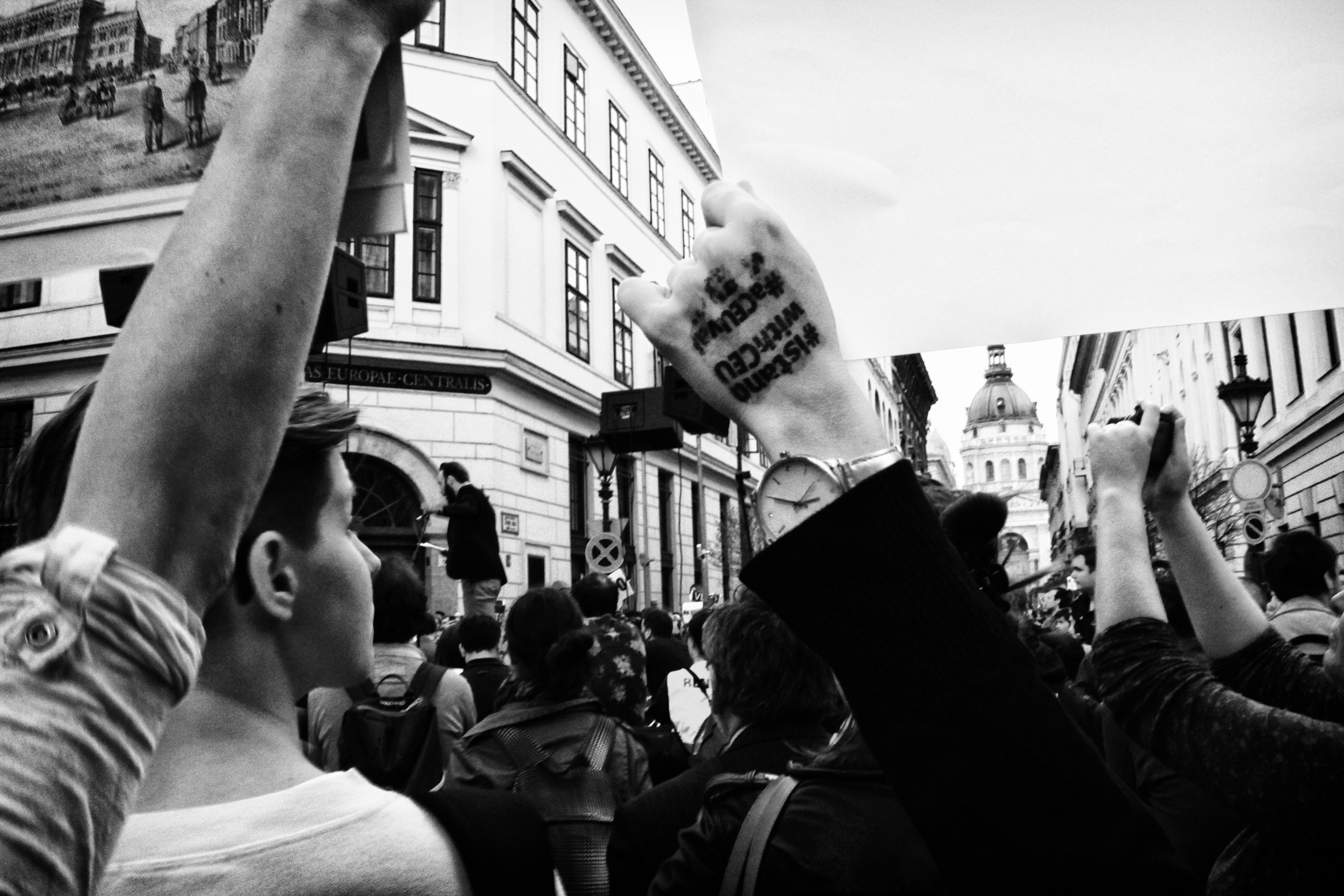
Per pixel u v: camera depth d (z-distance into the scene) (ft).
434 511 21.75
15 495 2.81
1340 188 3.29
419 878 2.90
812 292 2.44
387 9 1.90
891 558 2.32
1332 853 3.91
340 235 3.01
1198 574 4.97
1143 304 3.35
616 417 32.76
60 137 4.01
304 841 2.81
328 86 1.82
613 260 69.21
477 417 50.19
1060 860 2.23
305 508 3.21
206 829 2.76
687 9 3.32
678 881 4.80
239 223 1.70
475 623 14.83
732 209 2.47
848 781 4.30
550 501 56.95
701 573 77.97
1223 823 7.00
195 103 3.84
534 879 3.18
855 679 2.35
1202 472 59.93
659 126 81.41
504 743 9.43
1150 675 4.32
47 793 1.25
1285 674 4.83
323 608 3.20
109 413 1.58
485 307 51.65
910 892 3.89
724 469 87.92
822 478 2.37
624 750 9.89
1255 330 58.85
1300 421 50.62
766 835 4.30
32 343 46.70
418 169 50.55
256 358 1.65
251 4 3.77
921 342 3.39
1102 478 4.71
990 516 4.62
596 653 13.94
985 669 2.31
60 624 1.33
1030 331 3.38
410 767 9.75
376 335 48.55
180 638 1.47
